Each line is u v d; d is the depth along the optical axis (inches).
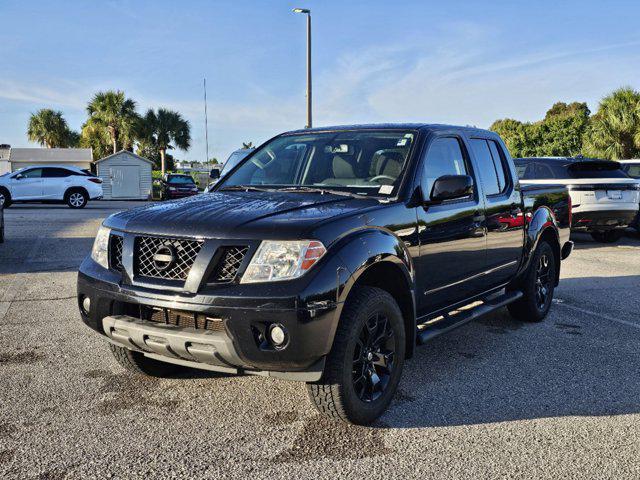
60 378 158.9
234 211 128.6
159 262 122.6
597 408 143.2
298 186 159.8
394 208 140.3
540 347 192.5
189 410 139.4
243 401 145.1
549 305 232.1
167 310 122.1
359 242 123.9
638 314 237.9
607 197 422.6
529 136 1809.8
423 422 134.2
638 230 499.2
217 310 114.1
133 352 151.2
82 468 112.0
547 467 114.3
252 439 124.8
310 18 814.5
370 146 163.3
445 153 169.5
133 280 124.6
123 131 1770.4
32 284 279.7
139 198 1449.3
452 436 127.3
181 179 1296.8
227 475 110.0
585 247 450.3
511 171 204.7
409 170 151.3
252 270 115.0
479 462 116.0
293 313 112.0
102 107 1772.9
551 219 225.5
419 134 162.2
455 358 180.5
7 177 845.8
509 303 205.6
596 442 125.2
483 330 212.8
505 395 150.7
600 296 271.9
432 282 153.9
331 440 124.8
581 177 426.3
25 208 852.0
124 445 121.4
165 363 159.9
